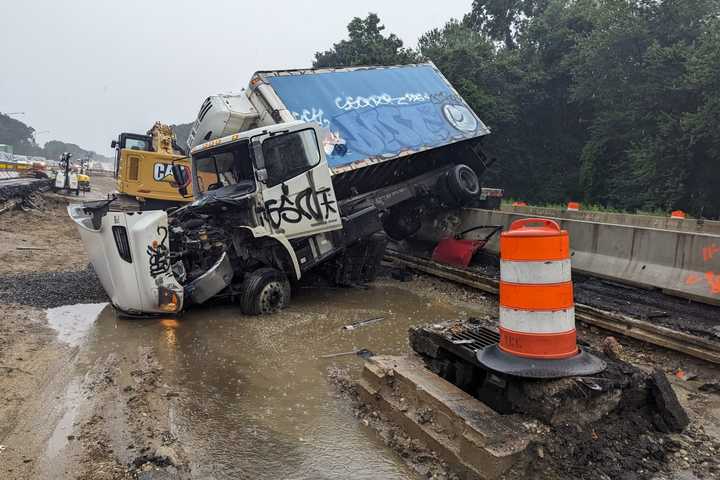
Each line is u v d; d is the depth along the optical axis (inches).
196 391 175.2
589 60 1043.9
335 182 348.5
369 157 357.1
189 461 132.5
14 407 159.2
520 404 136.0
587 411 133.5
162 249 248.4
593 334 243.3
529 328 135.1
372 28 1311.5
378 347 223.5
